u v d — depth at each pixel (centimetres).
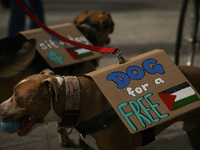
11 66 226
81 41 275
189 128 221
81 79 192
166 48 569
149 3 1156
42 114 180
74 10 1022
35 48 239
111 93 168
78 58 257
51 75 191
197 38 440
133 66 182
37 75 186
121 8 1059
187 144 292
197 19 430
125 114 163
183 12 416
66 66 268
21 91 176
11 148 296
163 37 645
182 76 180
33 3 448
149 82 175
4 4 1058
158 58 187
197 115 216
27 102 175
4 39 262
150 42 613
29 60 233
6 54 249
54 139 312
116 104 165
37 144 304
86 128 186
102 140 185
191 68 205
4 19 873
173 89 174
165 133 313
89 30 307
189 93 174
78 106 181
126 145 188
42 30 274
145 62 184
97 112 185
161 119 164
